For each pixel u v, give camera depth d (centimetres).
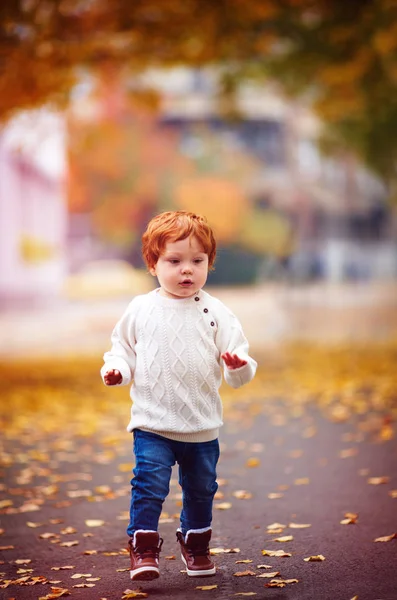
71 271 6606
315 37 2011
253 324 3167
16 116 1923
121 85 2098
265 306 4197
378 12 1712
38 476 866
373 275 7488
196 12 1722
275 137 7681
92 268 5931
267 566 538
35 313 3906
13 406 1386
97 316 3753
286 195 7706
